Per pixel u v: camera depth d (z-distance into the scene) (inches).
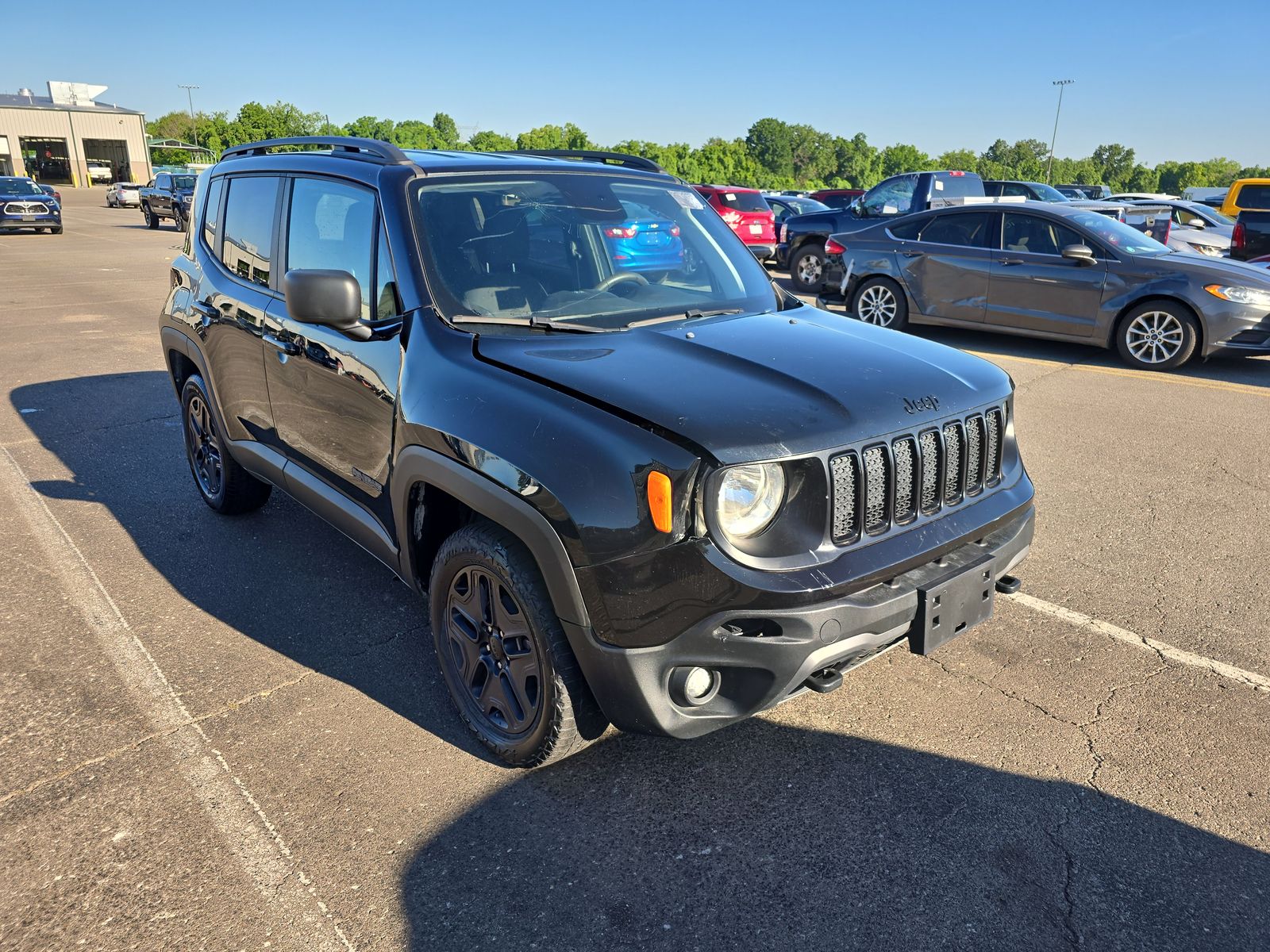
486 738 111.2
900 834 98.8
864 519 95.7
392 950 84.0
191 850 96.4
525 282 123.2
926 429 101.4
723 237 151.4
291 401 142.2
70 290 540.1
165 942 84.9
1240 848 96.5
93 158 2815.0
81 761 111.1
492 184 131.7
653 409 92.6
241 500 183.9
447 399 105.5
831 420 94.7
